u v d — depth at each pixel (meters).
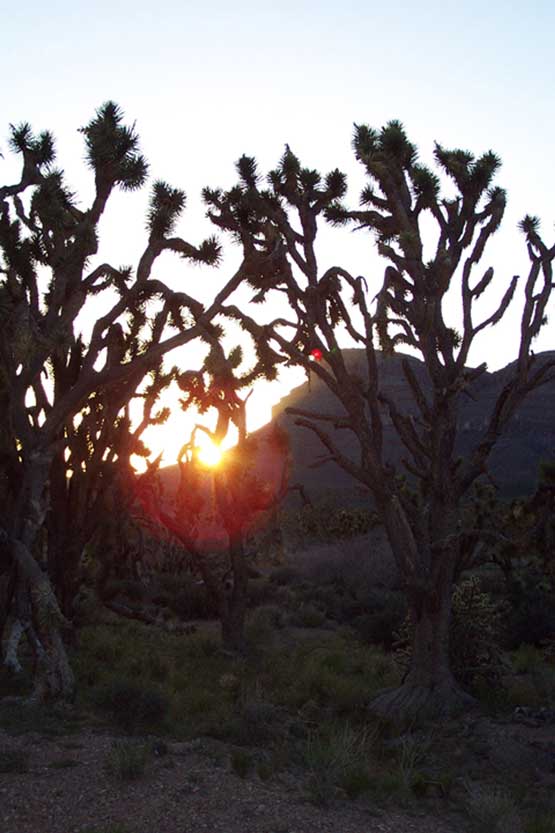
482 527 11.20
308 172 11.02
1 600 10.68
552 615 14.60
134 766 6.50
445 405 10.30
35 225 10.77
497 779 7.40
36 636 9.37
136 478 14.74
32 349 9.43
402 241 10.20
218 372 10.82
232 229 11.23
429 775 7.23
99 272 10.59
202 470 17.84
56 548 12.57
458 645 10.52
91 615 15.90
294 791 6.53
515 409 10.31
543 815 6.41
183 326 12.84
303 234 10.91
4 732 7.60
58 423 10.08
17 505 9.94
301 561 26.58
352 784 6.66
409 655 11.68
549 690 10.73
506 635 14.56
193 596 18.64
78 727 7.91
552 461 11.32
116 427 12.80
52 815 5.75
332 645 14.40
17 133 10.51
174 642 14.38
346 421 10.20
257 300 11.08
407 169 11.01
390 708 9.62
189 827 5.65
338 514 34.53
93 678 10.38
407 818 6.23
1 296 9.92
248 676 11.41
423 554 10.02
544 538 11.07
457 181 10.68
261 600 19.64
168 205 11.18
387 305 10.27
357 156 11.03
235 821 5.80
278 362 10.90
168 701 8.62
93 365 10.30
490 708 9.77
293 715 9.31
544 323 10.45
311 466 10.13
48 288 12.05
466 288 10.58
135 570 20.78
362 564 23.25
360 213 11.12
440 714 9.49
